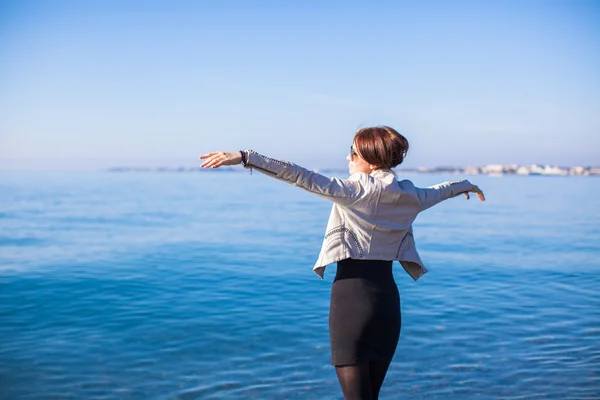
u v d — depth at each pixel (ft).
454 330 18.92
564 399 13.30
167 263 32.48
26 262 32.65
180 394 13.79
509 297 23.75
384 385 14.21
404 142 8.88
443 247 39.22
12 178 239.30
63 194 111.14
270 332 18.95
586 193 117.70
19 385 14.30
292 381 14.64
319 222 58.08
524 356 16.28
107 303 22.97
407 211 8.62
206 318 20.67
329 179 8.14
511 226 53.36
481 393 13.67
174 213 68.49
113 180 222.28
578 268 30.66
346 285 8.40
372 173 8.81
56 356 16.53
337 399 13.48
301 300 23.50
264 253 36.47
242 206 83.05
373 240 8.43
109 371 15.34
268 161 7.80
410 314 20.98
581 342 17.54
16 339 18.17
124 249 38.06
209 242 41.86
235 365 15.81
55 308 22.17
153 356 16.60
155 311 21.71
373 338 8.27
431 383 14.33
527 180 218.38
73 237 44.42
